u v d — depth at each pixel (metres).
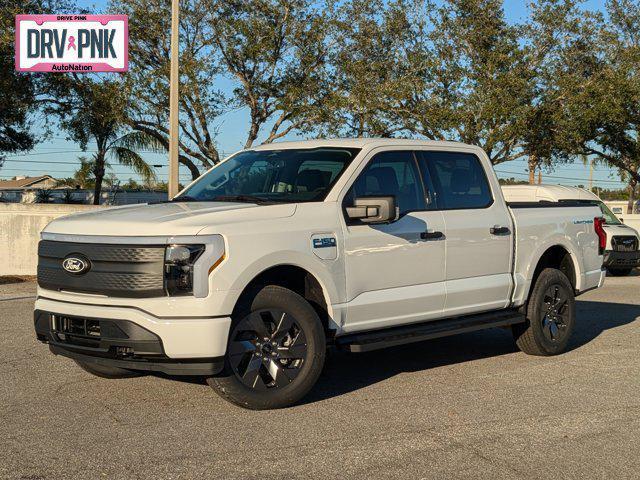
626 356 7.66
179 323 4.93
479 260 6.83
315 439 4.83
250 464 4.37
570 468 4.42
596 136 29.44
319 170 6.10
